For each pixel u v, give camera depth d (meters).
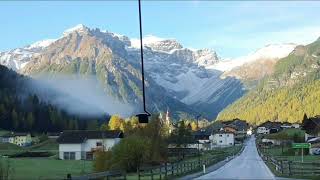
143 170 53.78
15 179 50.12
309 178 47.47
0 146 170.00
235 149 164.62
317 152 115.19
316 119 147.38
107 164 64.50
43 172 71.75
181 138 124.81
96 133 143.12
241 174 55.84
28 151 155.25
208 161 83.81
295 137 149.62
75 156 141.75
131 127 116.12
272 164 76.69
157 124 88.75
